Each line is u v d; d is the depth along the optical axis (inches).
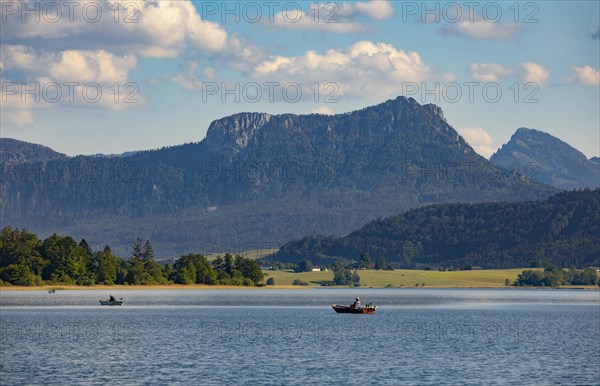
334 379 7253.9
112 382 7106.3
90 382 7106.3
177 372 7583.7
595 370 7790.4
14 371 7642.7
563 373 7613.2
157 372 7588.6
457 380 7229.3
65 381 7145.7
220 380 7204.7
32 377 7337.6
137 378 7283.5
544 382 7160.4
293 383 7076.8
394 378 7313.0
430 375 7470.5
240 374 7485.2
